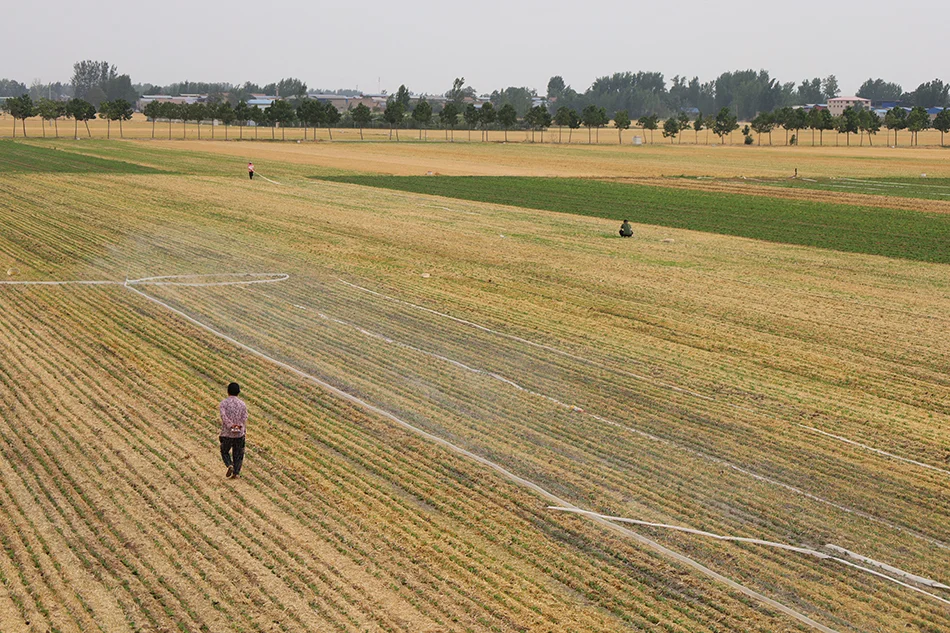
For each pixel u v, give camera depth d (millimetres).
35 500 15406
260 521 14969
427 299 30938
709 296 32688
